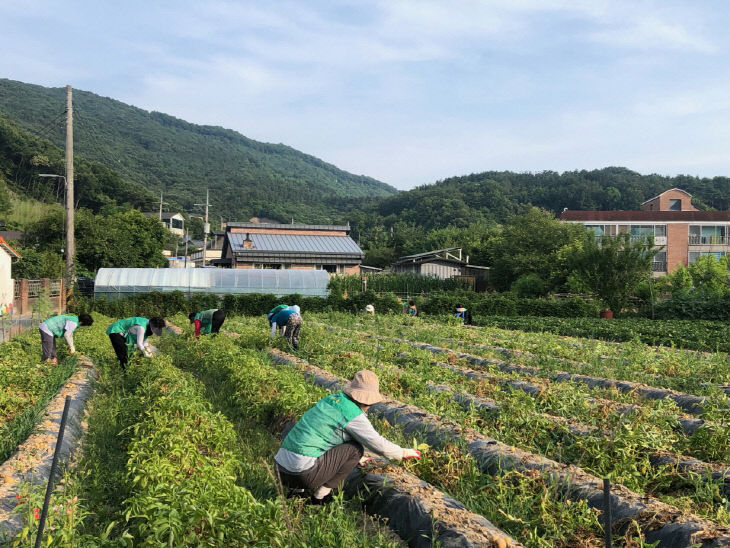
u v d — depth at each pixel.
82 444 7.90
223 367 12.26
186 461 5.71
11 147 104.44
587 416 8.67
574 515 5.25
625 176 172.62
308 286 39.00
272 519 4.26
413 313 33.75
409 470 6.41
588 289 36.75
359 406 5.50
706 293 34.25
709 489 5.91
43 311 20.84
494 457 6.64
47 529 4.19
